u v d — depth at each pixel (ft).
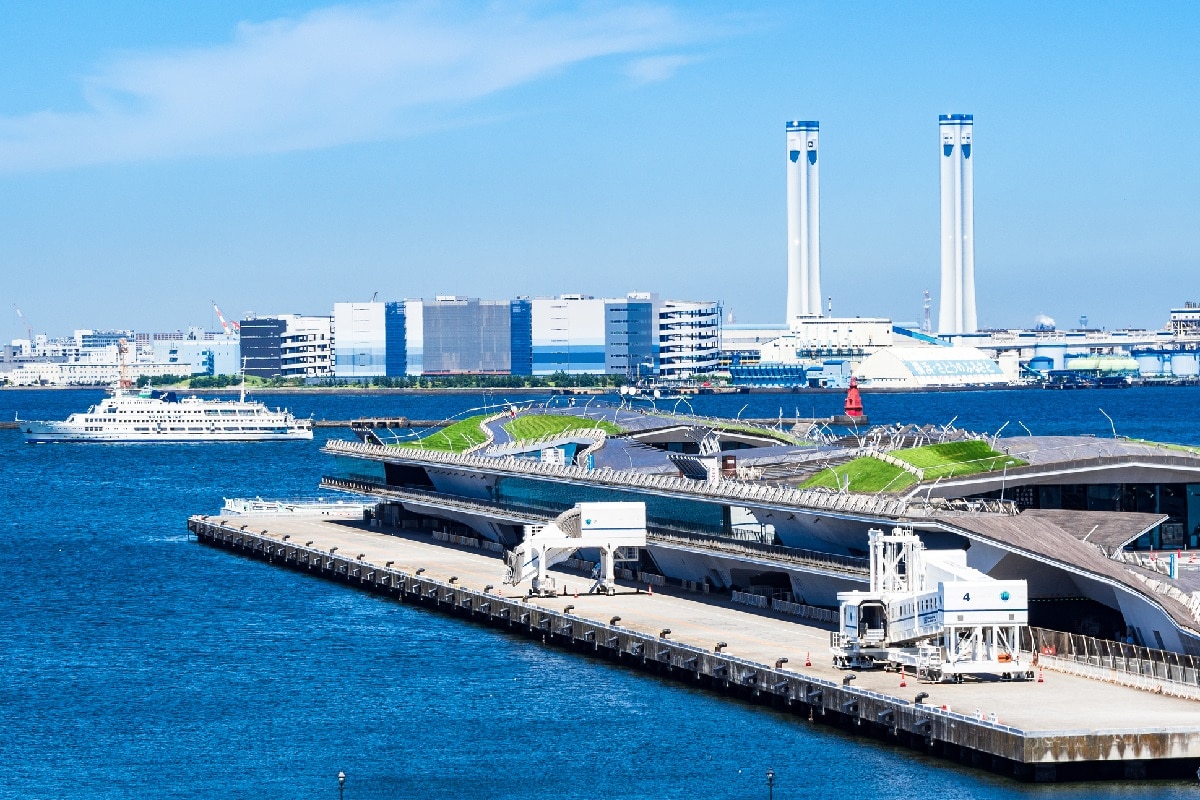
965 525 518.37
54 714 528.22
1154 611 475.72
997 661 467.11
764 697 504.43
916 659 475.31
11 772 466.29
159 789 449.89
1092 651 476.95
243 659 605.31
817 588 588.09
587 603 629.51
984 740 416.46
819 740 463.01
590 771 451.12
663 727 485.56
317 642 631.97
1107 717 424.05
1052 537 520.42
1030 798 407.23
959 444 647.56
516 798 434.71
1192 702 439.63
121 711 531.09
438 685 550.77
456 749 476.54
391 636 637.71
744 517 634.84
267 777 457.68
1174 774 418.51
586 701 520.01
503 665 576.20
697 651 525.75
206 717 521.65
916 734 447.42
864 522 562.66
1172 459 588.09
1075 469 584.81
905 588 501.15
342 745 485.56
